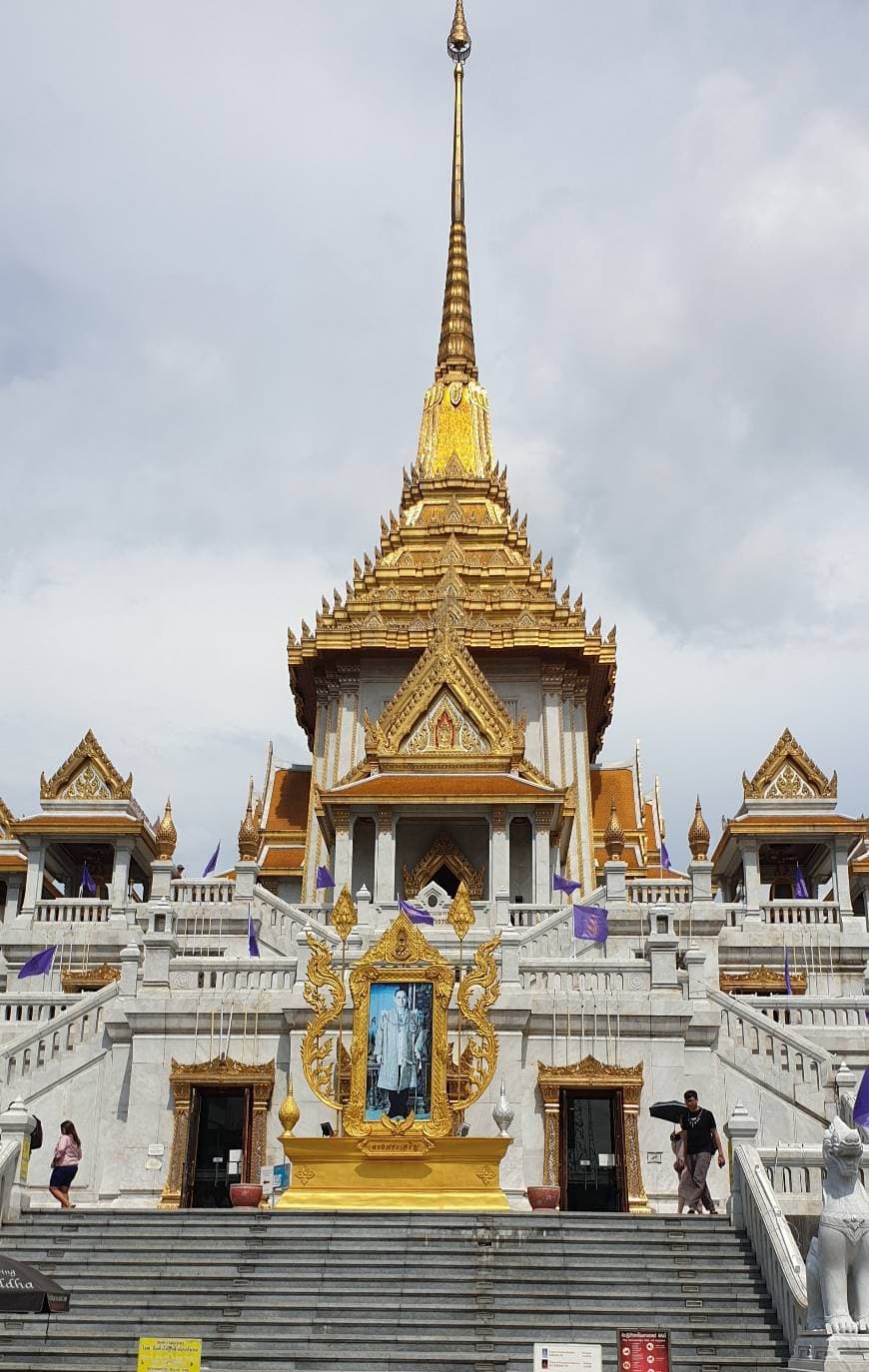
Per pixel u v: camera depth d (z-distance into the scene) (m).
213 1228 25.67
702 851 49.09
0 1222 25.73
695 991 35.53
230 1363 21.28
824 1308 20.16
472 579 75.94
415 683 62.50
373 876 59.72
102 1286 23.44
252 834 51.75
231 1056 34.41
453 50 99.00
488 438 86.00
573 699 71.19
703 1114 28.12
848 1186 20.50
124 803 61.53
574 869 67.44
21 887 68.62
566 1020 34.47
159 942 35.81
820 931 51.56
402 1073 29.67
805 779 63.66
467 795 56.94
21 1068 34.75
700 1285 23.44
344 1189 28.52
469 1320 22.36
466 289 90.81
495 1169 28.59
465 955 44.09
